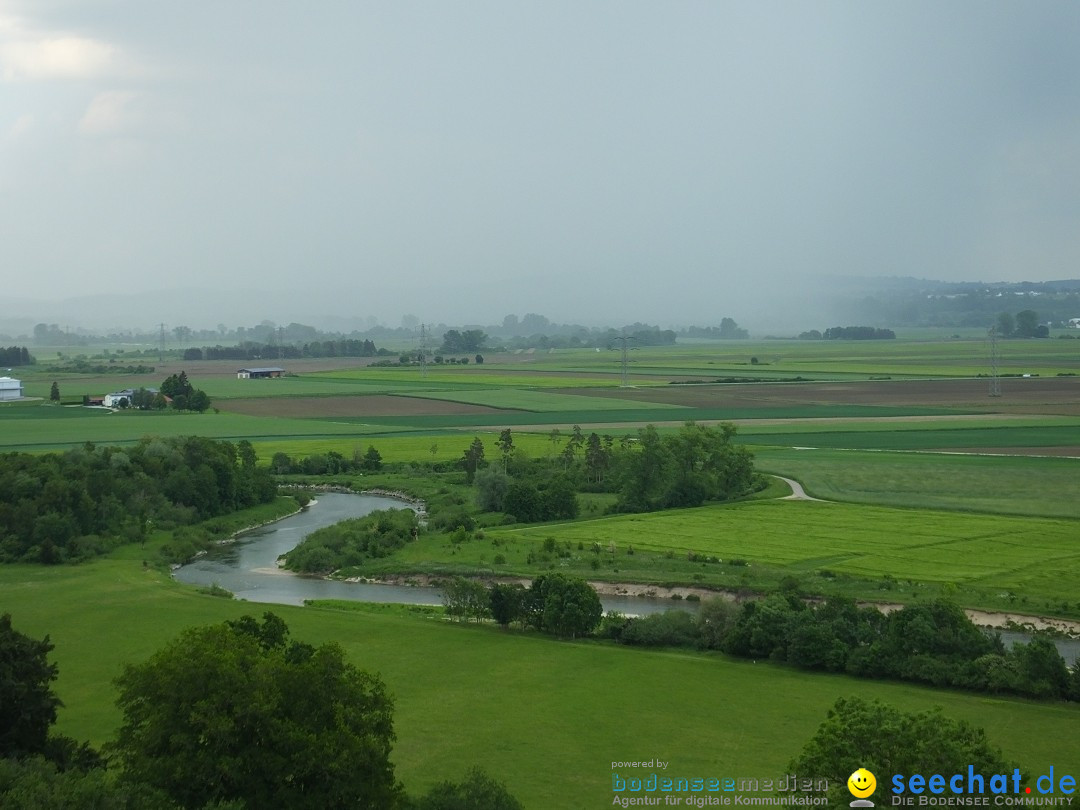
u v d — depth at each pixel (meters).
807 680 74.75
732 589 103.38
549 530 136.50
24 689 54.81
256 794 47.53
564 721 66.50
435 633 88.12
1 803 41.88
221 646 52.09
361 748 48.38
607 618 89.69
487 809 47.94
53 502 129.25
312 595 109.50
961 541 121.06
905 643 75.81
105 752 58.69
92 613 95.88
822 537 125.31
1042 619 90.38
